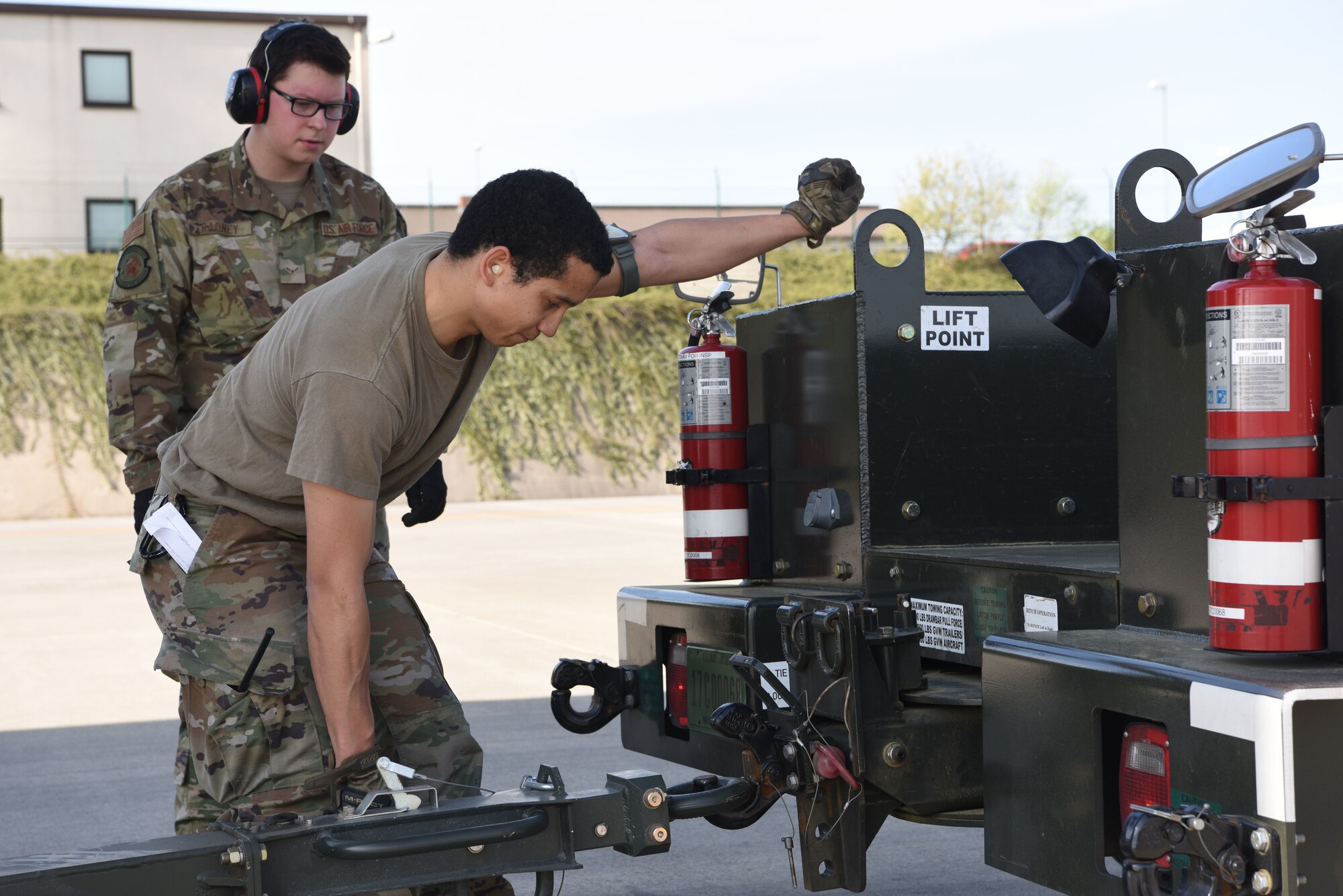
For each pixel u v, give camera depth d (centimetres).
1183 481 174
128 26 2652
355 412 201
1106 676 181
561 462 2195
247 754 219
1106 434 301
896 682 231
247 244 298
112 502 2014
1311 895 154
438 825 190
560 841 200
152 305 287
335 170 317
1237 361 169
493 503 2095
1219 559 172
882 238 2502
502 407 2167
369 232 315
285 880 183
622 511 1873
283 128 293
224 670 220
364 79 2591
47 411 1989
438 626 827
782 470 311
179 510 231
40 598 1012
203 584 225
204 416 234
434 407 214
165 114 2678
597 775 454
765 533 316
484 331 208
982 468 291
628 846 205
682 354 317
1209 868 158
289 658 220
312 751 220
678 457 2253
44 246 2388
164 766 488
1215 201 177
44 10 2609
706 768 288
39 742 532
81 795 446
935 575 265
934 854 375
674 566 1153
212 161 302
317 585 204
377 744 233
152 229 289
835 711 240
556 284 201
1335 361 171
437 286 206
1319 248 174
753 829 408
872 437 283
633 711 317
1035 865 197
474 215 201
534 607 911
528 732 529
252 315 298
